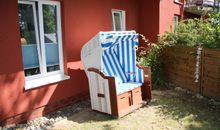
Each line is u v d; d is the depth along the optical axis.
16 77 4.57
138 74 6.12
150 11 8.58
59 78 5.47
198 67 6.49
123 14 7.85
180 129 4.61
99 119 5.12
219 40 6.02
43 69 5.29
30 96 4.86
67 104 5.75
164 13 8.88
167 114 5.34
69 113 5.48
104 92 5.21
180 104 5.98
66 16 5.54
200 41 6.67
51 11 5.40
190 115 5.26
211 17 6.75
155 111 5.53
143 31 8.84
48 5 5.31
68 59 5.70
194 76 6.76
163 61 7.90
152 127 4.71
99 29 6.63
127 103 5.47
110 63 6.04
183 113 5.39
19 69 4.60
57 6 5.48
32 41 5.05
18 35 4.53
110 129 4.62
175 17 10.91
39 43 5.18
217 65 5.96
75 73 5.92
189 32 7.41
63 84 5.59
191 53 6.76
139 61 7.71
